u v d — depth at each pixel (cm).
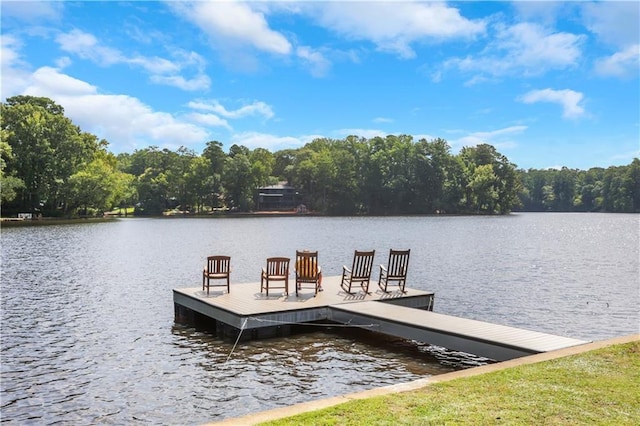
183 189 10819
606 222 8931
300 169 11681
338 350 1060
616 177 14538
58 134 7362
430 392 567
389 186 11319
